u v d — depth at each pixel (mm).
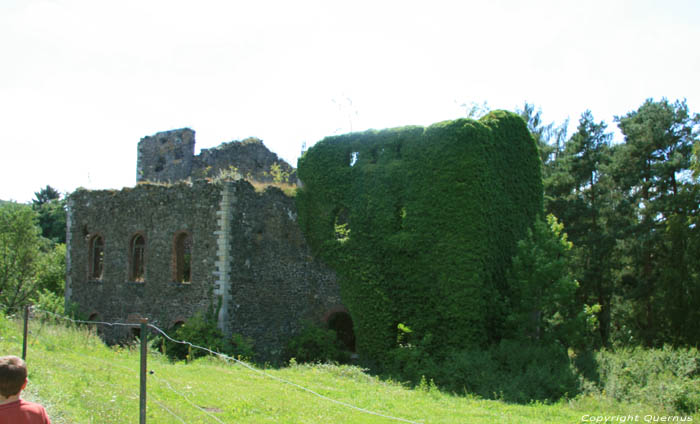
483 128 19531
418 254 19828
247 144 32438
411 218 20047
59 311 25000
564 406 13883
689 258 25094
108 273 23750
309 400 11438
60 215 52844
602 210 31141
